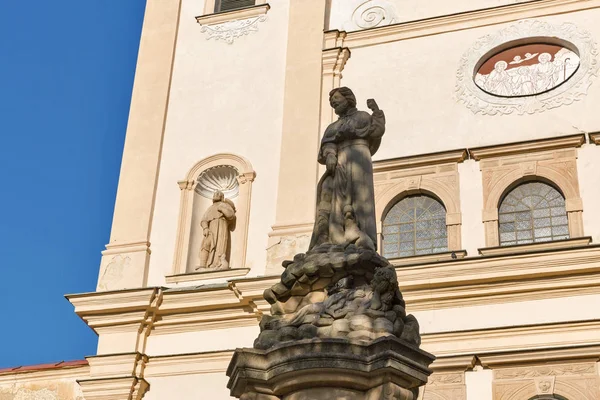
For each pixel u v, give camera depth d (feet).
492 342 58.95
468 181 66.03
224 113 74.18
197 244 70.49
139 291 66.08
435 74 70.69
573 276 59.41
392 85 71.20
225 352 63.87
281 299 32.94
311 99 72.38
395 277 31.14
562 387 56.44
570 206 62.95
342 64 73.26
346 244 33.42
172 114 75.25
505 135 67.00
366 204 34.63
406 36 72.79
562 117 66.33
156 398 63.87
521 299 60.08
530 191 65.16
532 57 69.15
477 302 60.75
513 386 57.31
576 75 67.46
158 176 72.79
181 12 80.07
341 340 29.14
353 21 75.56
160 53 77.97
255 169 71.05
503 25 70.90
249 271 67.00
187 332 65.77
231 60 76.28
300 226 67.36
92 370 65.16
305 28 75.66
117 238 70.38
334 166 35.29
